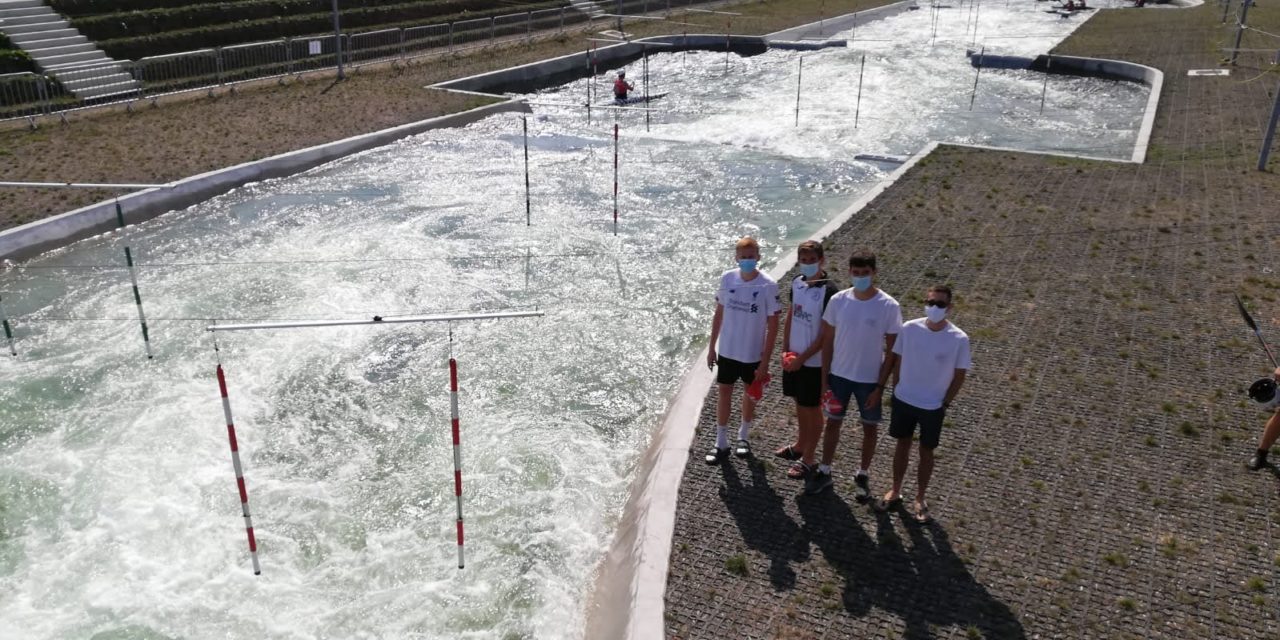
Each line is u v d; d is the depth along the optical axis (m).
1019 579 6.25
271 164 17.42
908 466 7.55
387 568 7.07
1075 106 24.86
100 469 8.41
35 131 19.52
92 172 16.62
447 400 9.62
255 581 6.95
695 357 10.64
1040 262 12.16
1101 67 29.14
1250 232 13.24
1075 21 42.03
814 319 6.97
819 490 7.22
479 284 12.58
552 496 7.93
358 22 34.00
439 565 7.08
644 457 8.45
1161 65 28.53
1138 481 7.32
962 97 26.08
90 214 14.25
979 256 12.40
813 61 32.09
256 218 15.27
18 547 7.40
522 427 9.09
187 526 7.62
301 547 7.36
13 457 8.60
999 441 7.90
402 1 36.06
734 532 6.79
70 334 11.06
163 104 22.22
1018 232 13.38
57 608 6.71
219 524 7.64
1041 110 24.38
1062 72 29.95
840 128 22.12
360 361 10.45
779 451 7.80
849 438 8.01
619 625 6.07
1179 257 12.29
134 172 16.69
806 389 7.09
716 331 7.55
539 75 29.11
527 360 10.50
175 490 8.11
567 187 17.16
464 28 34.22
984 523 6.84
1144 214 14.18
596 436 8.96
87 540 7.47
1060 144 20.50
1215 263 12.05
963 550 6.54
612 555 7.06
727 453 7.76
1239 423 8.15
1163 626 5.82
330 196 16.45
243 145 18.78
